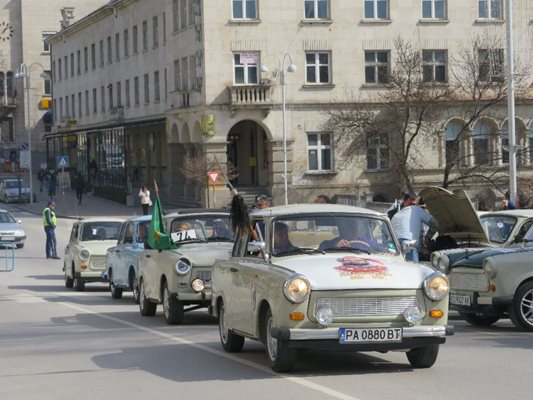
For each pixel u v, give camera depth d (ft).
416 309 38.60
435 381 37.73
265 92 194.70
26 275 111.86
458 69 198.49
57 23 369.71
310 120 197.06
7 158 367.66
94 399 35.73
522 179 147.02
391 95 171.53
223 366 42.32
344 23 197.88
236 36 194.59
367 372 40.04
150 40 233.14
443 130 191.42
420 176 191.93
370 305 38.34
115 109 258.37
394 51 199.00
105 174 261.03
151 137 244.22
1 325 62.95
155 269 63.10
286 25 196.13
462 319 64.13
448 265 57.36
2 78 368.48
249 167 215.72
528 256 54.60
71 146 306.55
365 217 43.70
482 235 61.98
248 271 42.63
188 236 62.90
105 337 54.60
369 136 175.22
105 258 91.25
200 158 194.80
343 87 197.98
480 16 201.36
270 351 40.24
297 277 38.06
